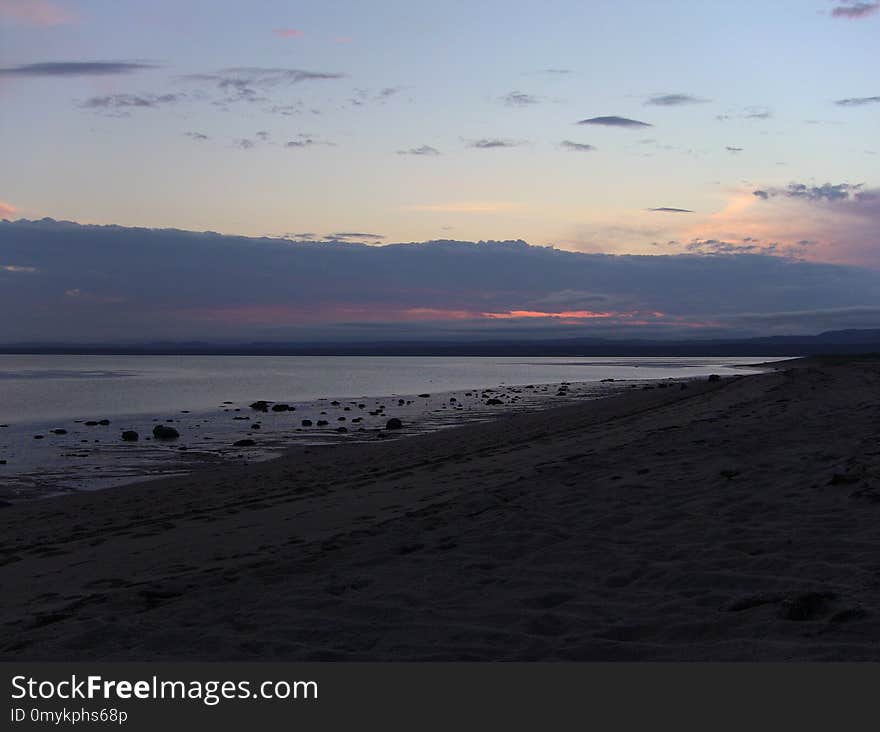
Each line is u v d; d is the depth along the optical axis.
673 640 4.59
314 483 14.29
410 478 13.34
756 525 6.97
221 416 36.41
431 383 70.38
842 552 5.88
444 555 6.79
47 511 13.48
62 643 5.08
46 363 166.38
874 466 8.73
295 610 5.46
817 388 22.94
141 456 22.62
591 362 171.62
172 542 9.18
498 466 13.52
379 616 5.28
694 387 37.38
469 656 4.54
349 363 169.25
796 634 4.40
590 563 6.24
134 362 177.12
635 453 11.92
